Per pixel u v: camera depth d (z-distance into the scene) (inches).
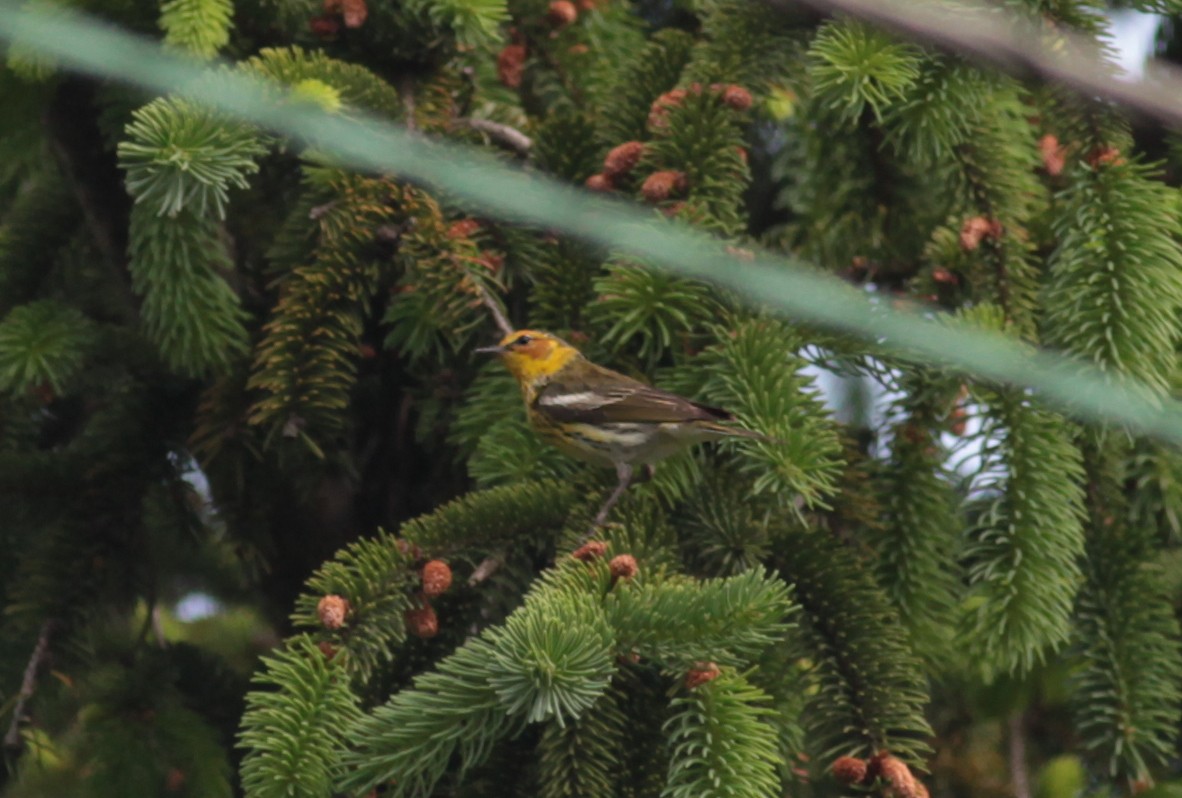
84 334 315.6
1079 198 284.2
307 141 286.8
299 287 294.7
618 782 235.6
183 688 325.1
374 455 357.1
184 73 273.1
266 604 384.2
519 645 207.5
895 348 279.9
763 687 257.4
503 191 293.3
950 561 296.5
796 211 374.0
